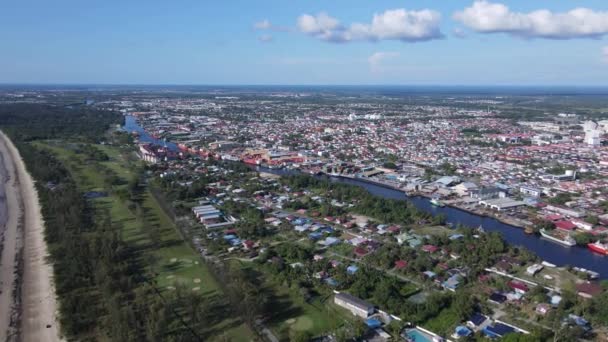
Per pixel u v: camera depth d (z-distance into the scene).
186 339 102.44
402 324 109.81
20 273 140.50
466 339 103.38
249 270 144.12
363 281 130.12
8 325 111.31
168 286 132.38
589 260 160.88
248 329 109.50
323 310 119.00
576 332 102.81
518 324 110.94
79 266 137.88
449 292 127.94
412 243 166.38
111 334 103.94
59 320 112.56
